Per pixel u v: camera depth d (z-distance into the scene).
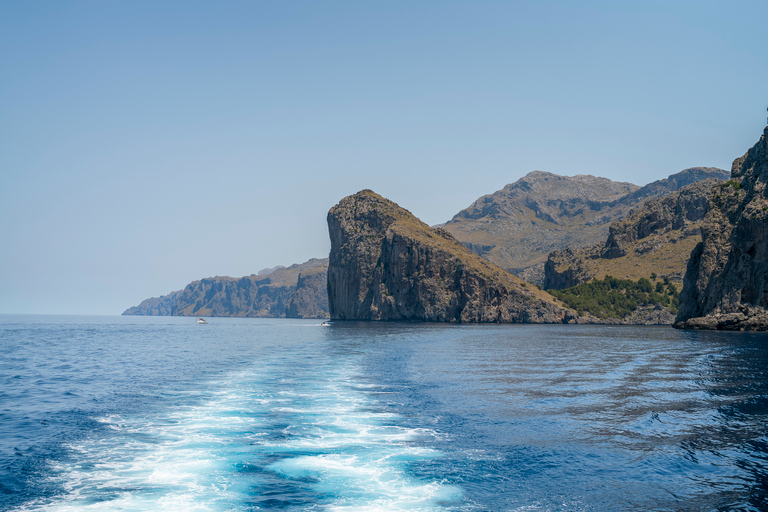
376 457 20.16
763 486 17.62
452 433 23.97
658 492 17.06
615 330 149.00
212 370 48.25
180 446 21.33
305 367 50.47
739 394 34.78
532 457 20.53
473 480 17.91
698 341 87.56
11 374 47.03
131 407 29.48
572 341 94.56
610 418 27.36
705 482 17.98
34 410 29.08
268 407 29.33
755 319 114.19
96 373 47.34
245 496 16.11
